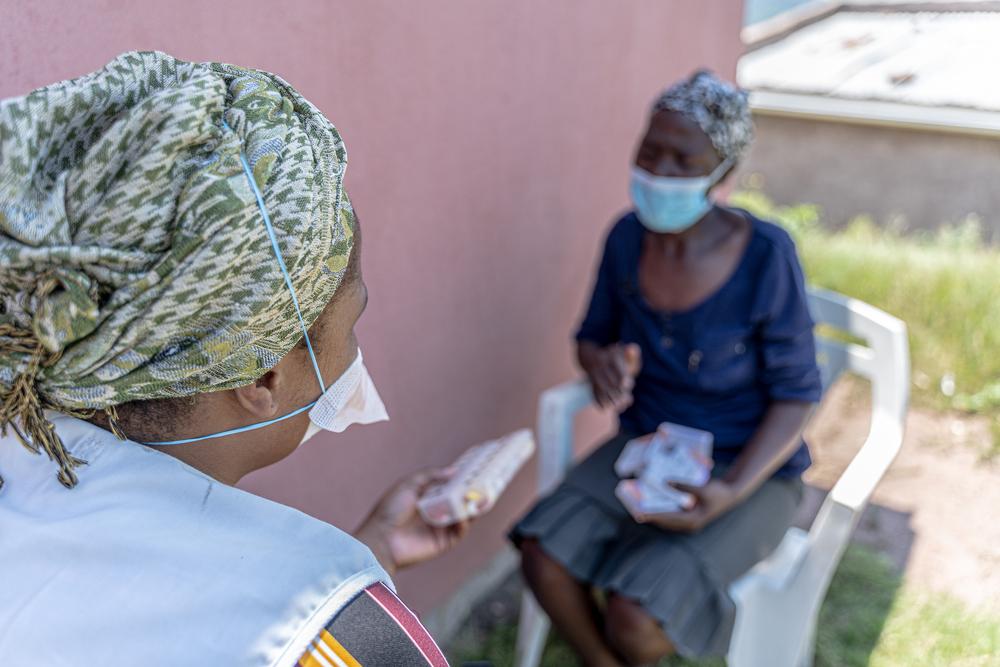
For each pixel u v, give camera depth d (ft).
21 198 2.11
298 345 2.58
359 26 5.29
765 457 6.21
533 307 8.06
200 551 2.20
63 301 2.09
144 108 2.08
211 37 4.45
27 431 2.35
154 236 2.14
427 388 6.93
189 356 2.28
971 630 8.02
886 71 28.32
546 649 7.89
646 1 8.61
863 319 7.27
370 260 5.92
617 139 8.77
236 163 2.15
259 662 2.05
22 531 2.28
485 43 6.42
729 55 11.16
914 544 9.52
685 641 5.72
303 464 5.85
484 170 6.82
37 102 2.18
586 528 6.35
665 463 6.42
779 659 6.70
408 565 4.26
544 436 7.17
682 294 6.45
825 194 28.25
